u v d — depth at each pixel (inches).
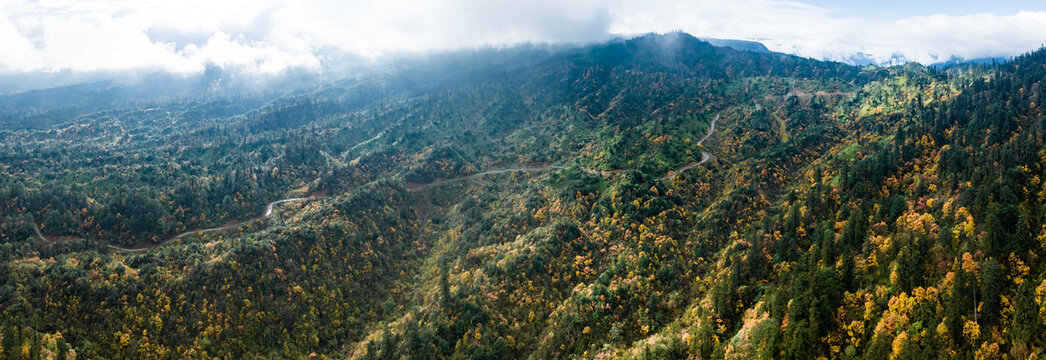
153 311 7652.6
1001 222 5821.9
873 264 6176.2
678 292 7544.3
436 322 7800.2
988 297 4943.4
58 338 6889.8
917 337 5088.6
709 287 7357.3
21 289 7337.6
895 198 7509.8
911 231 6397.6
